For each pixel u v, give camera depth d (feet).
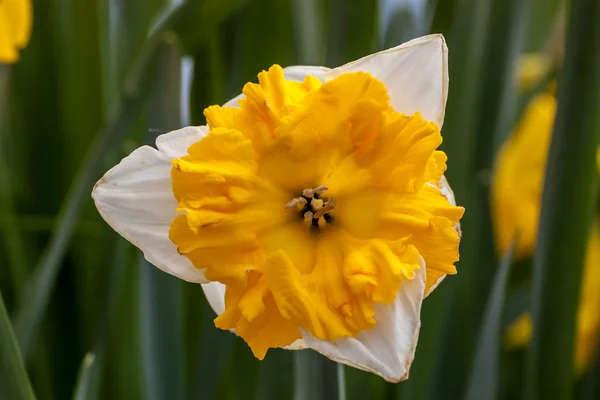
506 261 1.68
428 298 1.77
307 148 1.49
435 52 1.52
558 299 1.71
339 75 1.52
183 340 1.80
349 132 1.49
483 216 1.87
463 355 1.82
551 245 1.70
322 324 1.43
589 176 1.68
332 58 1.78
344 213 1.50
